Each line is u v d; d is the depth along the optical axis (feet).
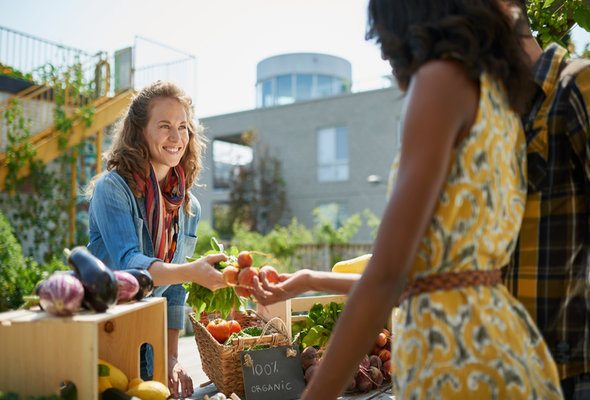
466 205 3.10
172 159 7.04
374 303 2.96
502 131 3.28
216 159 73.56
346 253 38.29
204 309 6.70
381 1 3.41
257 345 6.44
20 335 4.05
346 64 82.12
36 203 31.01
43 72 31.37
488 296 3.22
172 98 7.02
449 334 3.11
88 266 4.21
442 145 2.94
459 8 3.26
